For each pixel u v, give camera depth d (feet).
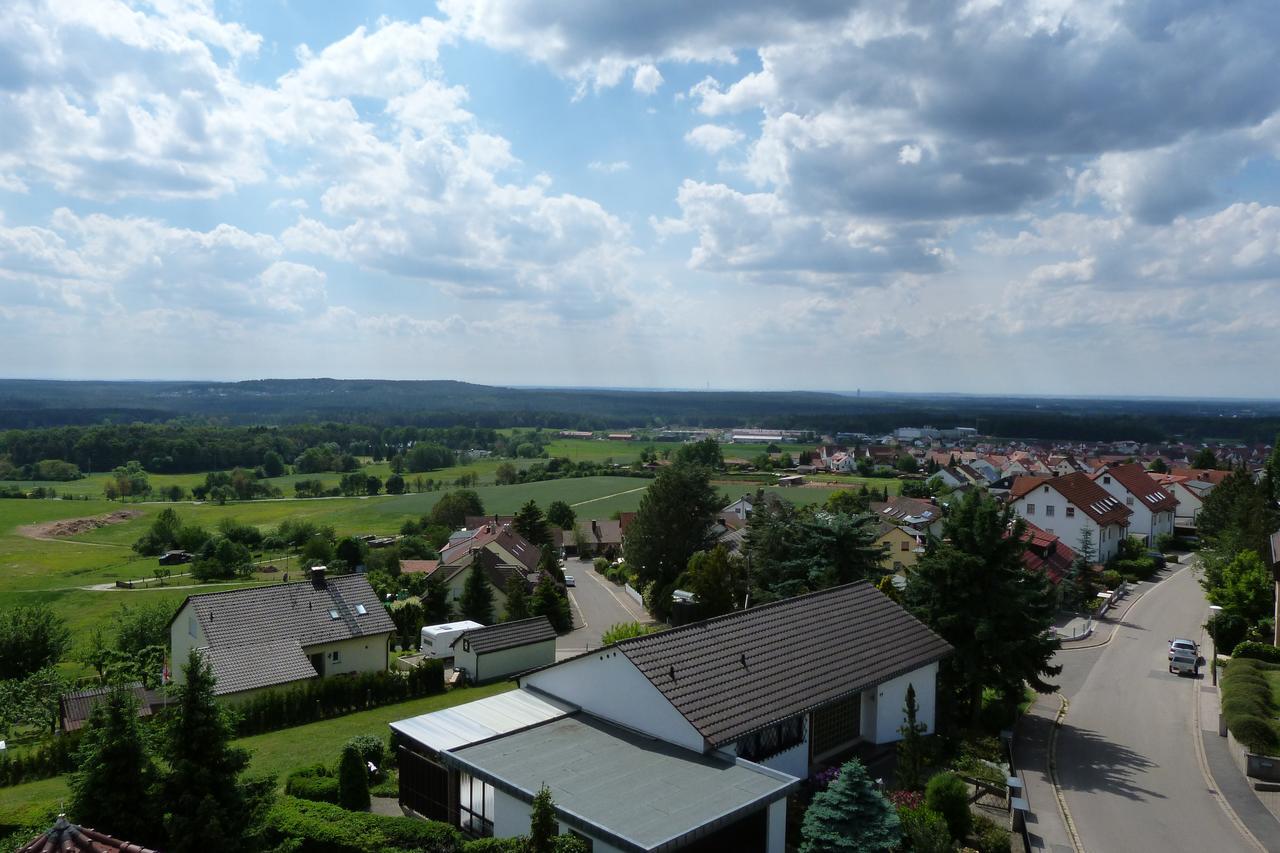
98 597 276.41
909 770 76.64
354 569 301.02
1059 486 227.20
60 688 131.75
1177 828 76.23
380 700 134.00
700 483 240.73
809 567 148.56
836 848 59.82
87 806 52.90
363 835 63.98
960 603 101.45
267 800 58.03
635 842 55.67
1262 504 179.42
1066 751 95.96
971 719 101.24
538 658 160.25
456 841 62.80
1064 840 73.36
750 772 67.41
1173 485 310.45
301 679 134.10
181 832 52.34
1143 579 215.10
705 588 167.43
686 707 73.36
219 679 128.26
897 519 298.97
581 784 65.41
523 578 223.71
